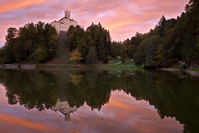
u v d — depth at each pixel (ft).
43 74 96.99
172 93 40.37
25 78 73.56
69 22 368.27
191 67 118.21
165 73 110.22
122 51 276.00
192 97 35.53
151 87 50.19
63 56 249.75
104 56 261.65
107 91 44.09
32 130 18.74
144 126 20.06
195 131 18.56
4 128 19.26
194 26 112.27
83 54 241.96
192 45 114.11
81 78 76.54
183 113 24.99
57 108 27.99
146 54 191.42
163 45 151.64
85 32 267.59
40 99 34.45
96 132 18.20
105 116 23.88
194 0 99.04
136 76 87.97
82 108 28.14
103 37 277.64
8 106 28.81
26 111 26.12
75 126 19.95
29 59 235.40
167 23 207.82
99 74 102.99
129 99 34.91
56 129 19.02
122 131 18.52
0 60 236.22
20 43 225.97
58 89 46.34
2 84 54.60
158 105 29.76
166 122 21.44
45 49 230.27
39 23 249.34
